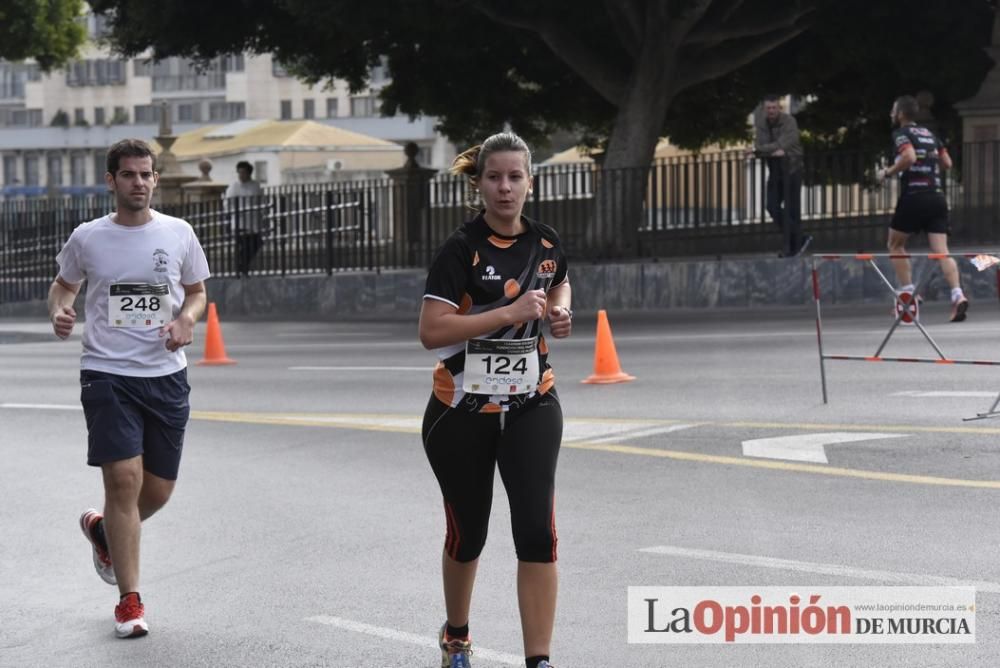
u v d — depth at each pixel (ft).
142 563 34.35
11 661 27.43
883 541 32.71
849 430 46.32
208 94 459.73
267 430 52.54
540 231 24.56
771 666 25.12
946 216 72.13
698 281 96.37
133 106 470.80
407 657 26.50
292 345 87.04
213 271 124.06
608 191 101.76
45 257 140.05
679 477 40.75
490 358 23.95
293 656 26.84
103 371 29.60
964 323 71.46
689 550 32.78
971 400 50.75
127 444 29.27
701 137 154.30
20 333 108.88
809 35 128.88
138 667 26.71
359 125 436.76
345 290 113.50
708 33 114.11
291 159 243.81
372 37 116.47
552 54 127.85
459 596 25.11
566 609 28.78
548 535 23.62
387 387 63.05
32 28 190.70
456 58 129.29
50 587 32.81
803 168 96.07
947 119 133.39
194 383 68.44
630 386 58.65
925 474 39.50
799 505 36.68
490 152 24.04
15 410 60.95
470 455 24.27
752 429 47.34
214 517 38.73
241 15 118.32
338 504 39.58
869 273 91.45
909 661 25.02
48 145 474.90
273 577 32.45
